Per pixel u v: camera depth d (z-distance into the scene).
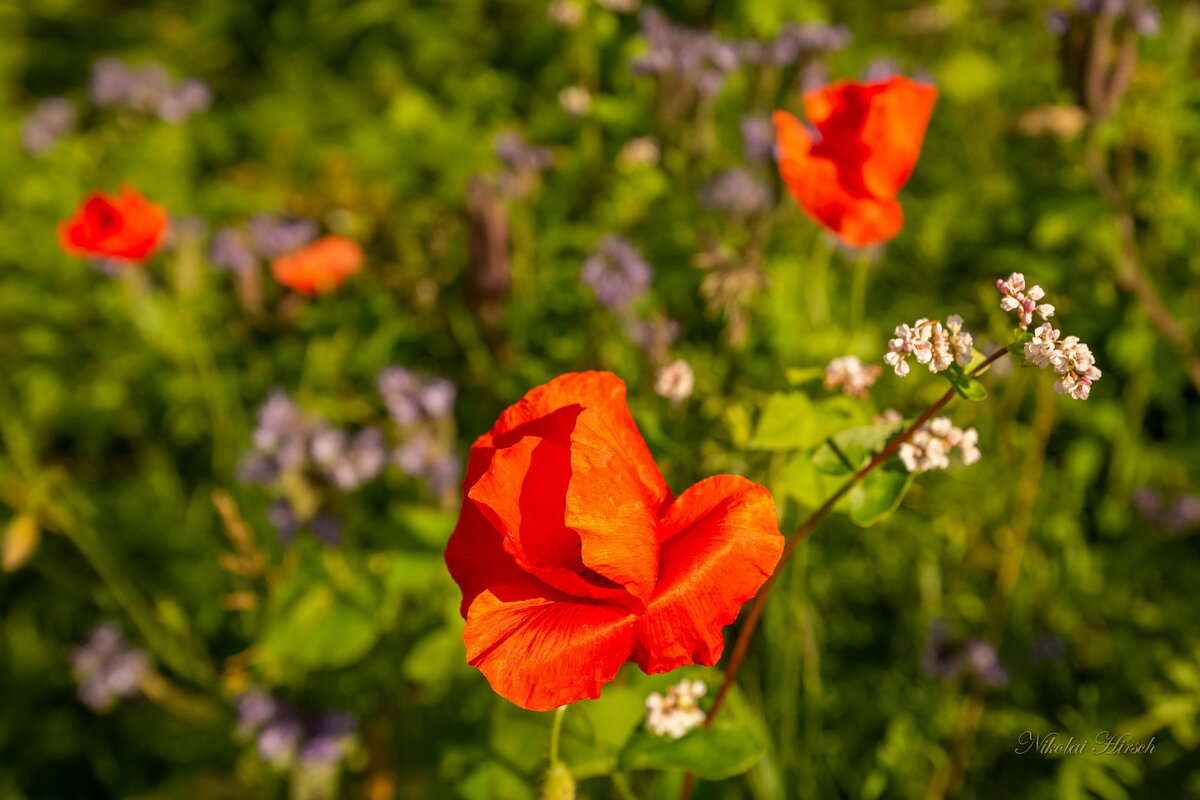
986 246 3.53
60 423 4.01
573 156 4.03
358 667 3.01
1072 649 2.94
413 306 3.73
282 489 2.84
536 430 1.32
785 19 3.96
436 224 3.61
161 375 4.00
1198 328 3.26
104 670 2.99
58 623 3.53
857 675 2.87
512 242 3.56
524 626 1.19
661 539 1.30
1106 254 3.28
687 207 3.63
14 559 2.75
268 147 4.89
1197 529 3.07
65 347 4.13
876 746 2.75
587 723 1.93
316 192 4.16
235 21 5.80
